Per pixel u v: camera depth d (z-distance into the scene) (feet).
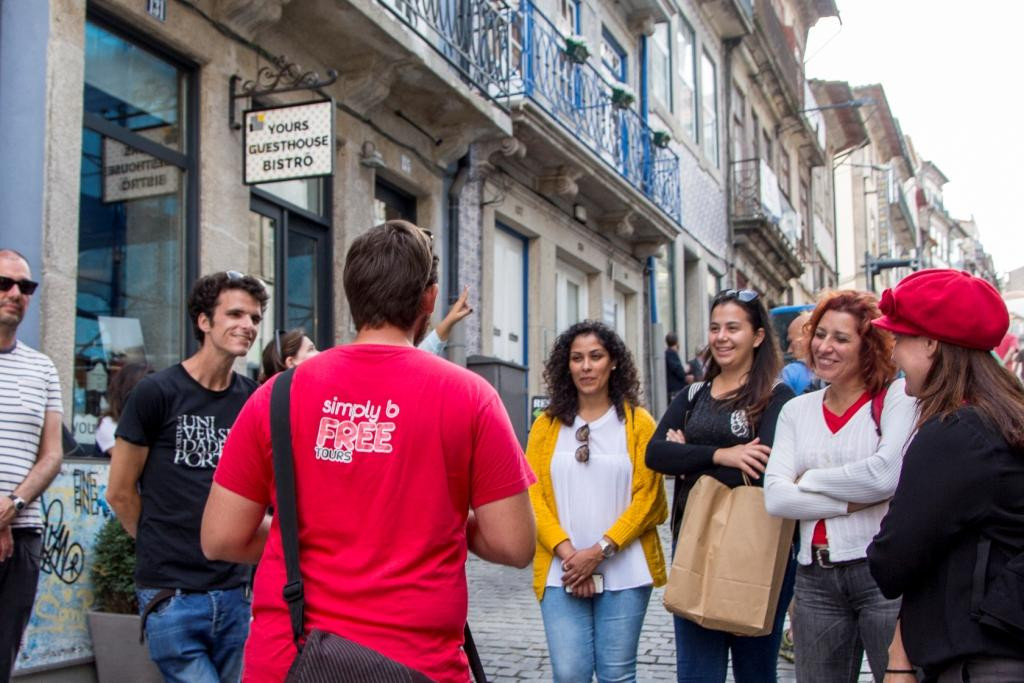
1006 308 7.89
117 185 21.03
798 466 11.21
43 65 18.54
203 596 11.68
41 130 18.43
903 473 7.61
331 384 7.06
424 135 33.27
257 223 25.64
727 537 11.42
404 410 6.93
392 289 7.26
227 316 12.17
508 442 7.16
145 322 21.65
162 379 12.06
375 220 31.63
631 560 12.55
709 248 66.69
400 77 29.78
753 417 11.93
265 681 6.75
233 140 23.88
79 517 16.17
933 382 7.84
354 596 6.70
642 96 54.49
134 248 21.39
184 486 11.80
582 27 46.60
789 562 11.93
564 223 44.55
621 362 13.17
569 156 39.88
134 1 20.90
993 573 7.13
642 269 55.11
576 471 12.87
